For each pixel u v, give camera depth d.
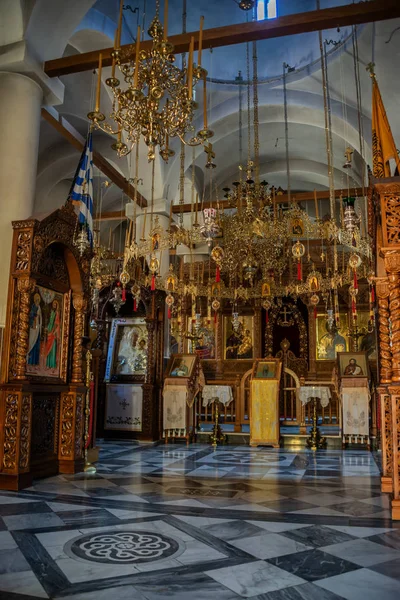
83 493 5.73
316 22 7.96
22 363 6.21
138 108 6.59
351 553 3.59
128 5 12.00
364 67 12.03
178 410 11.97
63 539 3.86
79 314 7.64
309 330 19.41
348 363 12.09
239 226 11.73
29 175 8.00
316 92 13.91
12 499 5.38
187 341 16.97
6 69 8.07
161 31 6.84
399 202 5.00
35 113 8.28
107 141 15.08
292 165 19.00
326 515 4.77
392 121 11.09
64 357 7.38
